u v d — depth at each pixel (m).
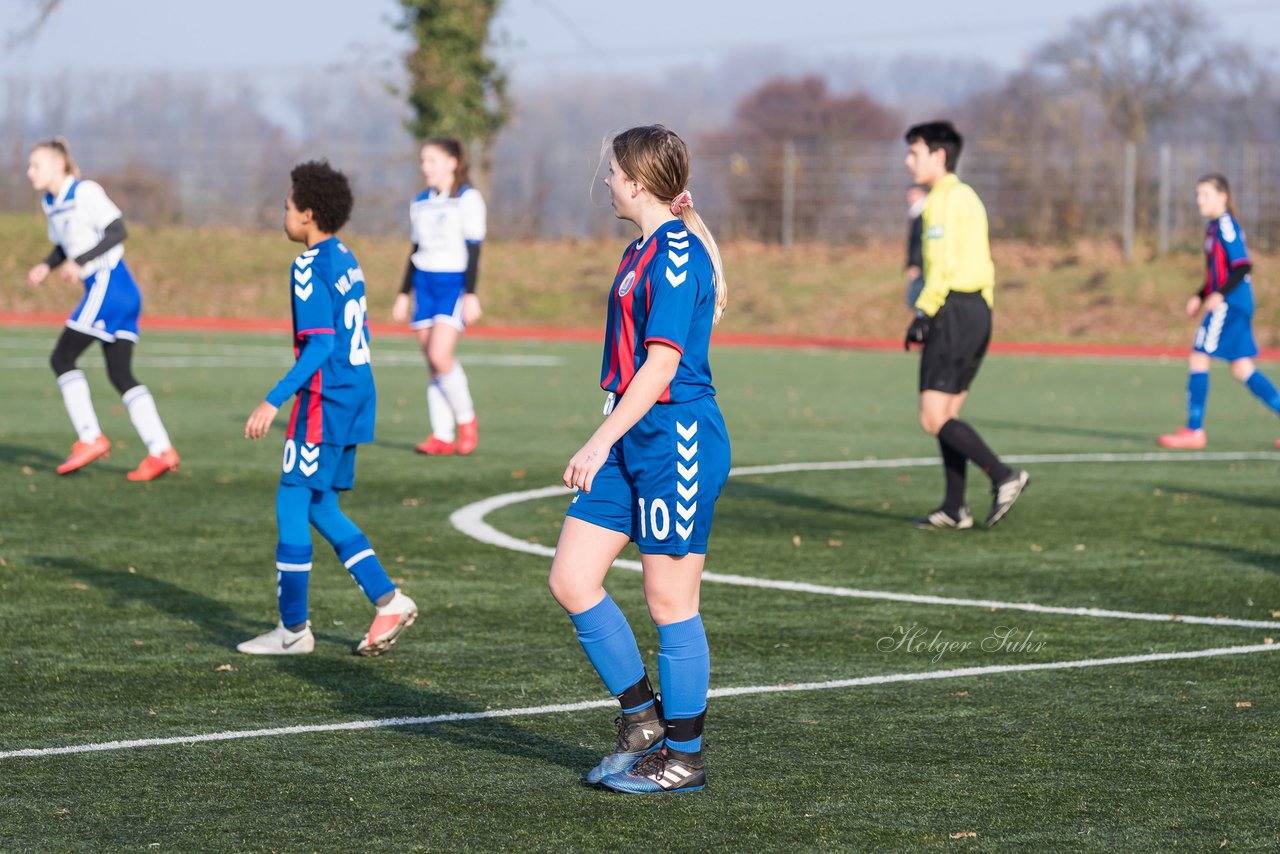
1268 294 111.69
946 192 33.03
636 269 15.01
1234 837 14.31
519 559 29.14
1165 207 123.94
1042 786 15.88
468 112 132.75
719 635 23.11
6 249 128.25
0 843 13.91
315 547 30.33
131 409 38.66
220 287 125.50
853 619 24.31
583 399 63.34
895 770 16.44
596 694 19.66
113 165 144.50
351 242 136.38
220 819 14.66
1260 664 21.47
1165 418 58.78
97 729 17.80
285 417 54.50
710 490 15.20
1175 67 190.62
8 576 26.89
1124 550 30.80
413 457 44.56
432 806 15.12
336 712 18.69
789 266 128.12
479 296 122.75
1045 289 117.69
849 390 69.62
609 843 14.08
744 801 15.35
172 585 26.38
